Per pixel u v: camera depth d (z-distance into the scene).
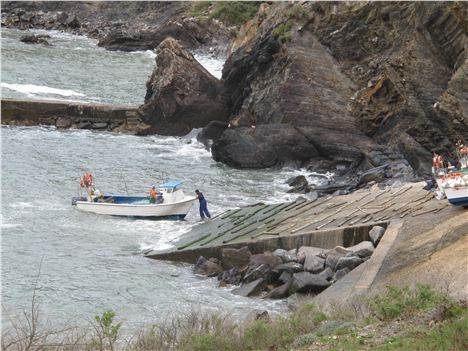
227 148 95.75
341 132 97.06
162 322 50.06
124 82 142.75
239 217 72.81
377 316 41.50
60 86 135.00
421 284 44.28
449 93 89.69
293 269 59.06
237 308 54.69
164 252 64.94
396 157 90.00
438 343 35.56
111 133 111.12
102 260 63.91
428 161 87.44
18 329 47.97
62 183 85.50
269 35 105.75
